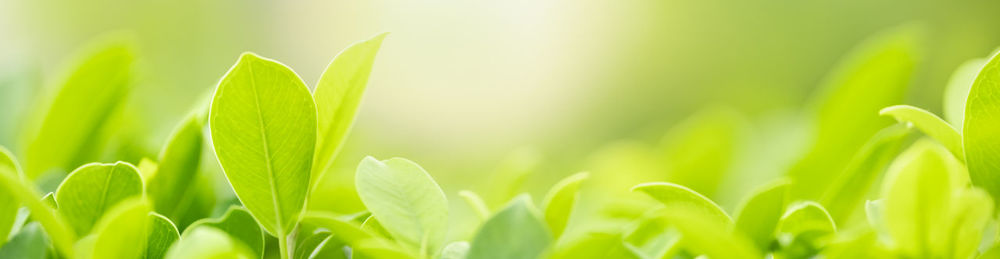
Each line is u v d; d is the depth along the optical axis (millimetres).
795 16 2881
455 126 3217
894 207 468
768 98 1553
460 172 1799
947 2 2344
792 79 2840
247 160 480
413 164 495
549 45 3637
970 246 467
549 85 3516
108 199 490
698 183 926
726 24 3096
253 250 510
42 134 640
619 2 3428
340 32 3822
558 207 498
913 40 725
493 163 1961
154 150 671
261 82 475
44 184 580
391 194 489
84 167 487
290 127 481
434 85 3436
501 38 3646
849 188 586
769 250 508
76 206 488
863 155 580
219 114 476
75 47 3703
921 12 2439
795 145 843
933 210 464
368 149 1350
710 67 3121
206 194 621
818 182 702
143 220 447
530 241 448
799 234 508
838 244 483
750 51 3008
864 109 719
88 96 648
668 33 3254
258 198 484
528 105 3459
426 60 3543
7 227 470
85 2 3637
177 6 3631
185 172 559
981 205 468
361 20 3807
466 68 3541
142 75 771
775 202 497
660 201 494
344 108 499
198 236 424
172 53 3537
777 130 971
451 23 3656
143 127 811
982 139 479
